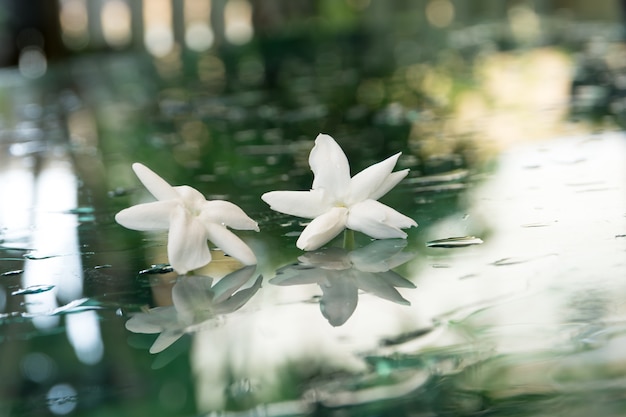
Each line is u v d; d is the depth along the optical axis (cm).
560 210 30
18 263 28
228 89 68
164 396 20
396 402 20
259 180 36
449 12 196
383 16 193
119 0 188
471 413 19
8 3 170
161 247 28
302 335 22
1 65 167
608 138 40
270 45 101
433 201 32
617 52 74
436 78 67
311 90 64
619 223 28
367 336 22
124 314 24
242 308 24
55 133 50
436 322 23
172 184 36
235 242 26
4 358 22
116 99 65
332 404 20
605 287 24
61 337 23
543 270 25
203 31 192
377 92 61
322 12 186
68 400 20
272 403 20
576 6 181
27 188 37
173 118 54
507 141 41
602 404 20
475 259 26
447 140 41
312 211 27
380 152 40
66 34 188
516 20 113
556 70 66
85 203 34
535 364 21
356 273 26
